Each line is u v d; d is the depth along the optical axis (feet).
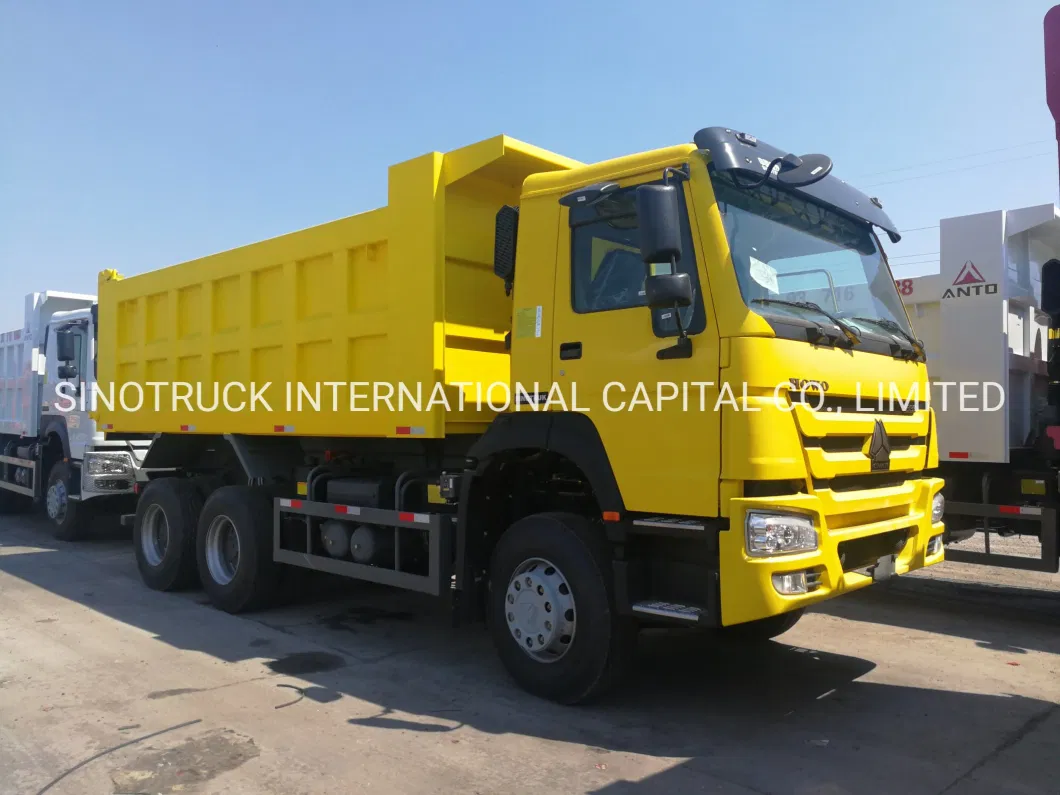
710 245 13.76
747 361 13.05
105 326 30.04
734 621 12.92
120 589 26.71
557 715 15.26
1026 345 25.00
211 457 27.81
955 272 24.13
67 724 14.76
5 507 45.47
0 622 22.21
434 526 17.72
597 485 14.82
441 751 13.61
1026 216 23.39
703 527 13.42
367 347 19.51
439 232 17.89
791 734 14.32
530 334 16.28
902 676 17.67
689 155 14.38
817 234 16.07
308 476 22.17
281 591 23.41
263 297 22.82
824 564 13.51
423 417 17.90
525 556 16.11
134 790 12.18
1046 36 15.01
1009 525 23.31
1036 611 23.72
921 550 16.42
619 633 14.98
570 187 15.93
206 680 17.33
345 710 15.56
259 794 12.05
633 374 14.48
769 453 12.93
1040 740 14.02
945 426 24.23
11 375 43.29
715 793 12.02
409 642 20.49
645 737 14.20
